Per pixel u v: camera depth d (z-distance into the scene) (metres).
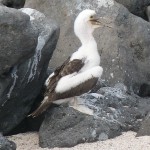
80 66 15.37
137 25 19.11
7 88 15.00
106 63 18.36
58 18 19.62
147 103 16.84
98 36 18.88
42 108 15.13
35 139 15.55
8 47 14.33
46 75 16.88
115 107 16.17
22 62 14.98
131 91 18.20
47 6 19.95
